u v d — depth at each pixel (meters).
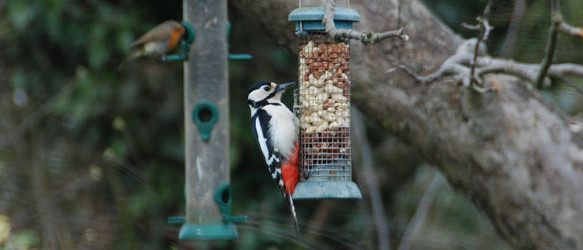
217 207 10.11
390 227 13.67
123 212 12.37
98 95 14.79
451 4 12.60
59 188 12.56
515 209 11.45
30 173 12.77
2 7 14.76
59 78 15.45
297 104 11.59
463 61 10.41
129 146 14.72
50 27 14.23
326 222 13.63
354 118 14.56
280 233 12.67
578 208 11.16
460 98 11.37
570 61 9.73
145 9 14.48
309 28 9.47
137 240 12.48
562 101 11.01
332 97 10.42
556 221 11.22
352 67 11.91
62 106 14.67
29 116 14.51
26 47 15.22
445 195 12.59
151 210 13.31
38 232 11.87
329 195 9.97
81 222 12.08
